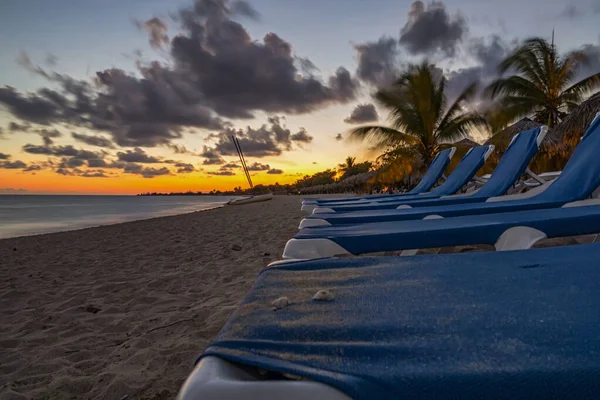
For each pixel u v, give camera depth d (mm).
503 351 667
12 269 5766
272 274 1369
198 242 7227
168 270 4805
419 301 986
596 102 10656
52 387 2055
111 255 6453
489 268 1297
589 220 2082
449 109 16641
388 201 5504
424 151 17000
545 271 1210
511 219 2238
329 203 5676
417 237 2053
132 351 2414
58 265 5840
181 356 2268
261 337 774
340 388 572
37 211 38250
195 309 3115
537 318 814
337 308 955
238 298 3332
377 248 2045
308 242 2043
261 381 590
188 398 574
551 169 14703
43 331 2930
